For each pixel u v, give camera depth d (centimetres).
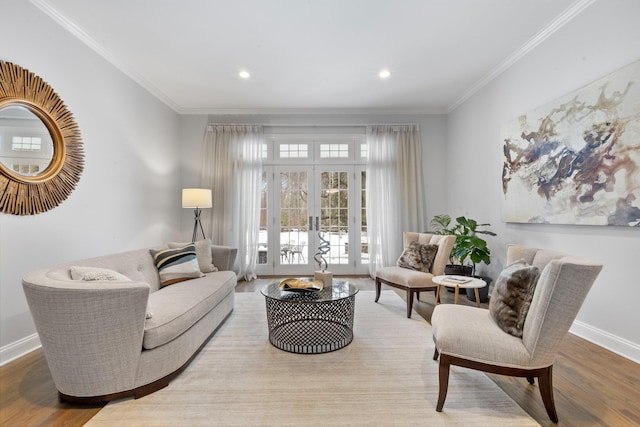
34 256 242
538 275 166
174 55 330
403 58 339
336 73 375
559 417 157
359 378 194
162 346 184
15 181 227
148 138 406
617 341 226
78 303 155
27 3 236
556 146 274
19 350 228
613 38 226
